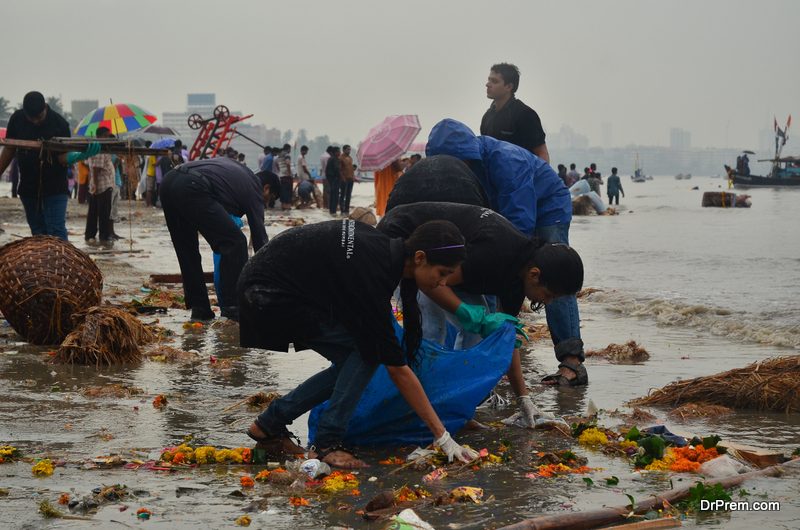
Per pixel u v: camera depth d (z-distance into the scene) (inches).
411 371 187.9
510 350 209.0
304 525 152.6
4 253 315.9
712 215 1200.2
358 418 198.8
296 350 194.5
